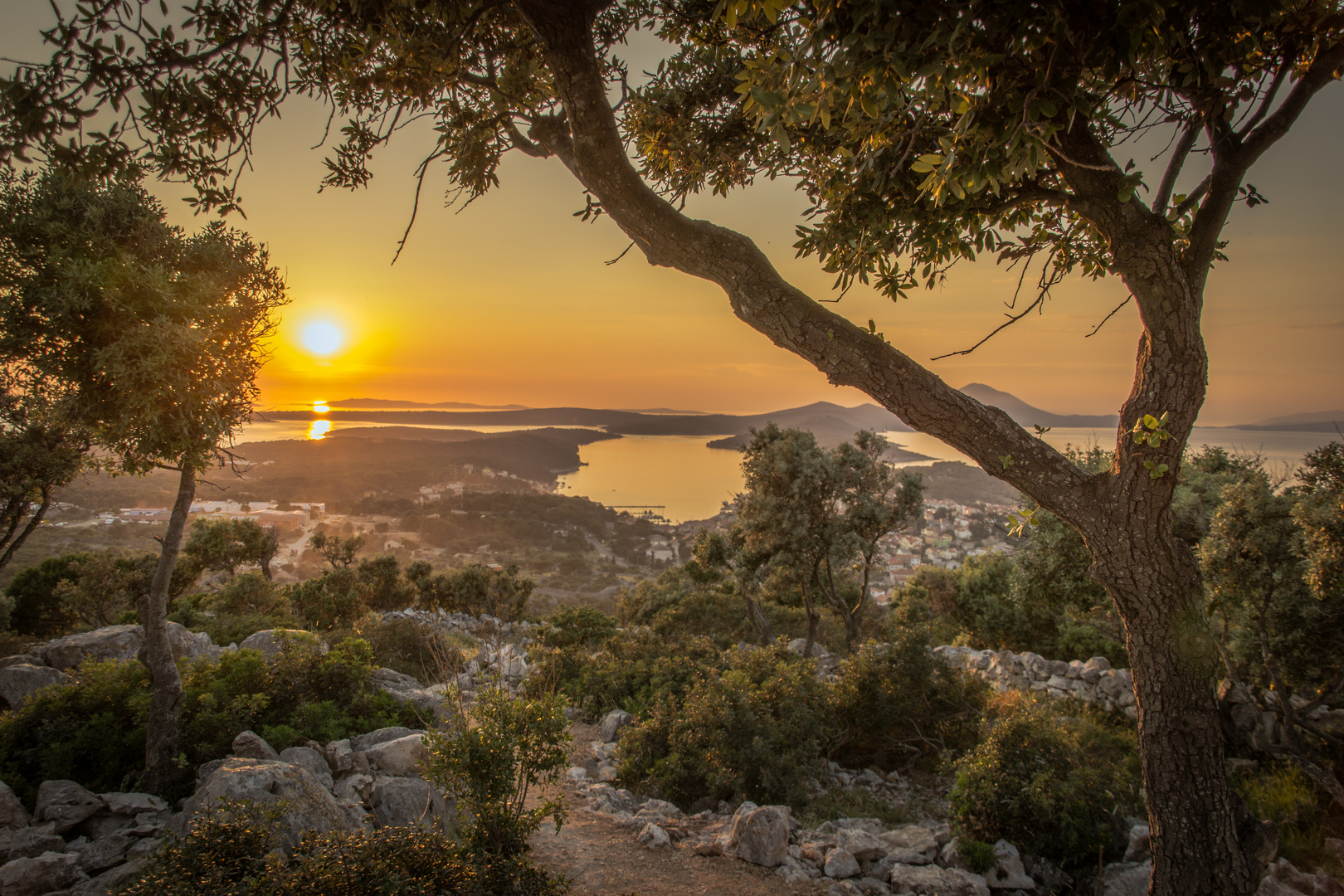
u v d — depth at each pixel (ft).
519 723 16.93
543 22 8.14
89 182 8.26
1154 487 9.81
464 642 46.85
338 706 26.30
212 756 21.13
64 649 31.27
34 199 17.52
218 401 18.15
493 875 14.17
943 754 29.35
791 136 11.90
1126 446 10.06
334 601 58.65
